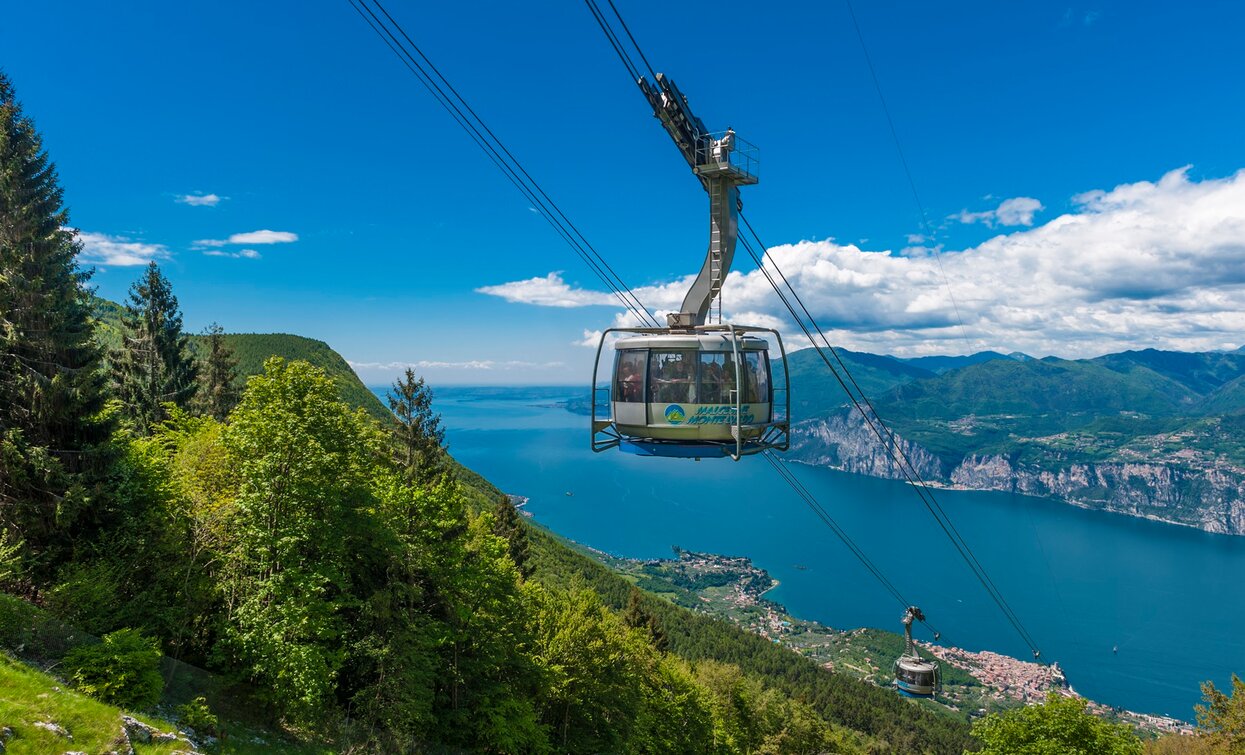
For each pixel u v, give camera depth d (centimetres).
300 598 2520
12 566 2206
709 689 7312
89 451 2731
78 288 3447
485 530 4038
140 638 2044
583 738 4306
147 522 2673
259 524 2605
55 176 3844
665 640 8138
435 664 3092
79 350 3141
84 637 2059
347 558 3031
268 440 2686
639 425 1611
